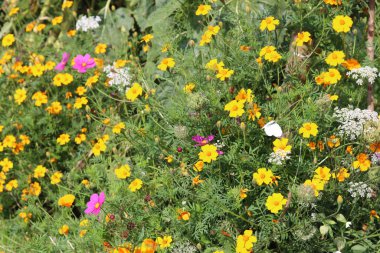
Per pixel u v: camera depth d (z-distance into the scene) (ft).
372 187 5.79
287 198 5.69
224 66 6.26
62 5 8.54
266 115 5.91
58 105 7.23
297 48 6.22
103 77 7.32
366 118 5.64
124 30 7.54
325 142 5.77
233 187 5.82
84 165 7.14
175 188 5.79
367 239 5.83
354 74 6.04
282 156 5.52
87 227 5.96
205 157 5.57
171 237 5.74
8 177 7.25
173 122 6.15
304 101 5.96
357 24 6.64
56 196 6.94
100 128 7.14
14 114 7.39
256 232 5.51
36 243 6.28
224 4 6.55
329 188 5.71
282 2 6.49
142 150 6.28
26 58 8.06
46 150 7.34
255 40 6.24
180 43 7.14
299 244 5.61
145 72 7.13
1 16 8.95
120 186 6.07
